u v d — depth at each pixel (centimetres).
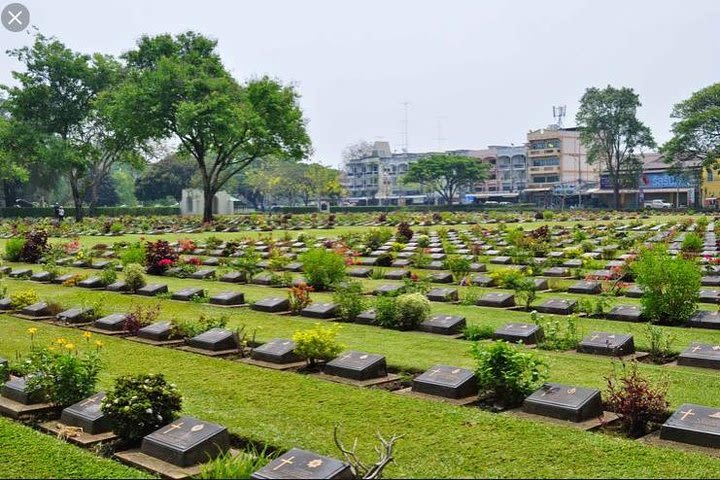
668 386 903
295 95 5216
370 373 1002
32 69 5709
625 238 3181
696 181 8625
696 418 735
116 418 759
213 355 1160
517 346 1109
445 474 650
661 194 9575
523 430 755
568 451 695
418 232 3759
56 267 2278
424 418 805
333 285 1891
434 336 1273
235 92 5038
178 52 5362
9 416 868
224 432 728
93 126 5931
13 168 5856
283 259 2420
